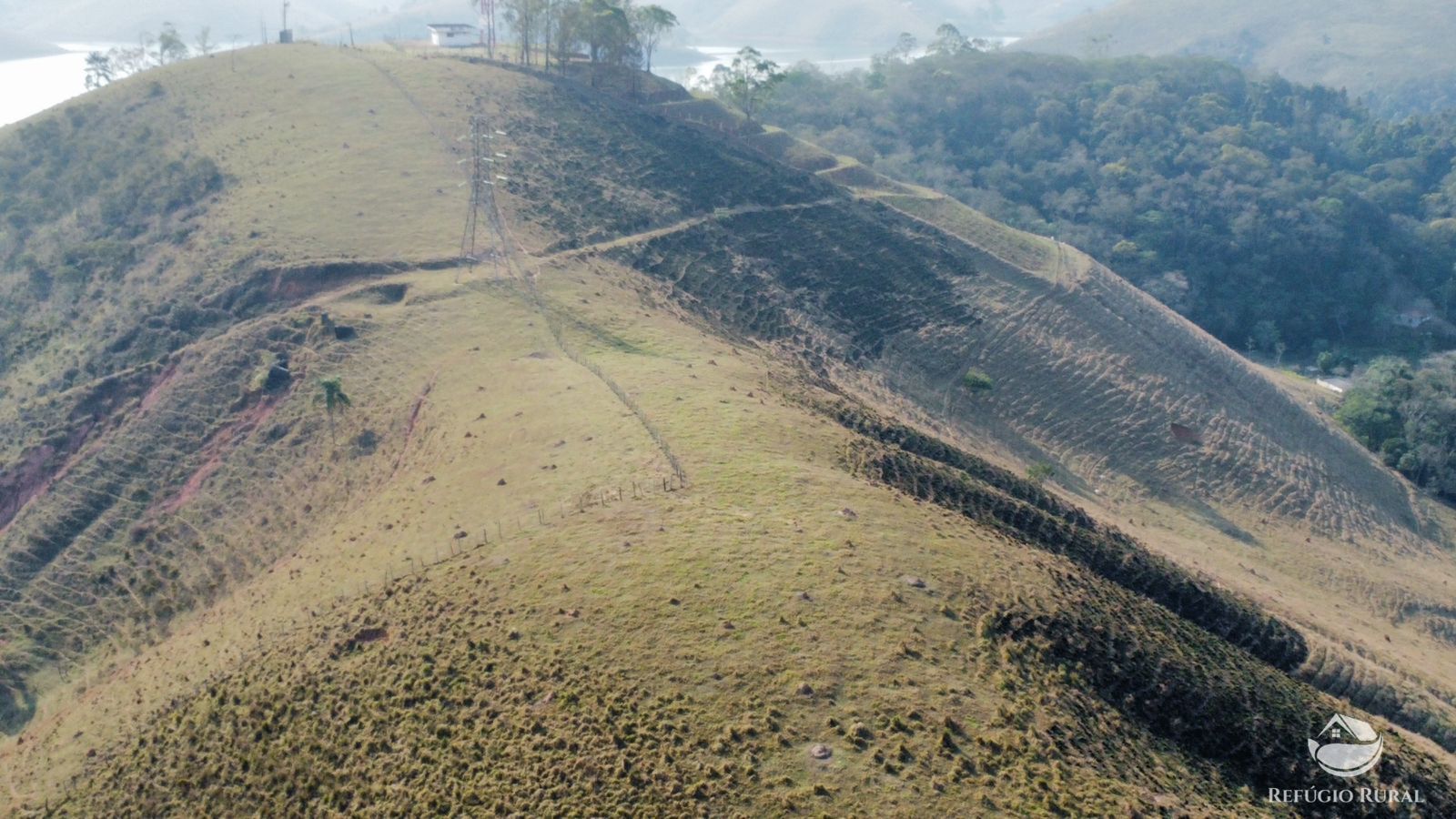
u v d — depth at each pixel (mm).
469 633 58125
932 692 52125
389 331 105938
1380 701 75625
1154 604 72375
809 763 47156
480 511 73000
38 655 77938
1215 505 120625
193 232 126812
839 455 83188
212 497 90562
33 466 96812
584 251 130125
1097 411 131375
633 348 105000
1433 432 137875
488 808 46906
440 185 136000
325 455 91875
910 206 166875
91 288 122312
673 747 48156
